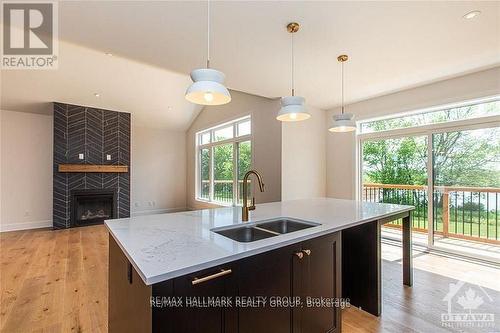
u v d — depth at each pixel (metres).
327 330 1.76
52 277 2.99
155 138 7.66
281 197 4.59
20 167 5.59
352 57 2.90
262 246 1.34
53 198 5.38
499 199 3.29
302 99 2.30
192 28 2.31
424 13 2.09
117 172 6.08
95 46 2.66
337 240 1.85
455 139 3.65
